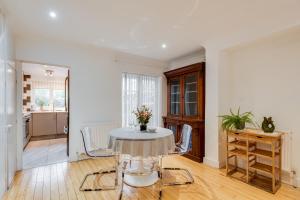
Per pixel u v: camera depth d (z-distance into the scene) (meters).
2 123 2.08
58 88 6.48
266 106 2.78
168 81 4.41
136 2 2.00
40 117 5.62
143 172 2.66
